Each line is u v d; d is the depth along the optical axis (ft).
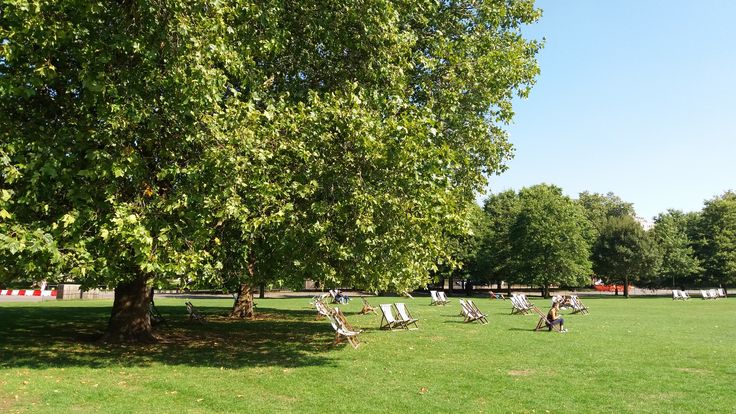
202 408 25.72
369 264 37.81
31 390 28.22
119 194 32.89
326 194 36.22
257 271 41.83
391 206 35.42
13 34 28.12
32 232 28.91
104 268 31.30
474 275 198.59
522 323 72.23
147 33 33.17
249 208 34.27
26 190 30.60
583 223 199.11
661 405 27.17
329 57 44.65
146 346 45.55
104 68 32.86
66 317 68.95
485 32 57.11
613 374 35.14
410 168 35.12
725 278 186.50
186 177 34.32
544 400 27.91
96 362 37.27
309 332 58.80
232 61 34.32
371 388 30.30
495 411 25.62
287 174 34.47
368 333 58.34
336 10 42.01
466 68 51.62
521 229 177.47
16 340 46.06
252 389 29.76
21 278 34.32
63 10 30.55
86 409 24.98
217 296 164.45
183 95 32.30
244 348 45.96
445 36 54.80
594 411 25.95
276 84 45.42
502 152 64.90
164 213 32.96
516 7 62.39
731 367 37.99
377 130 35.53
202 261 34.35
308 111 38.01
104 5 32.63
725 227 190.90
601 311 100.07
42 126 32.89
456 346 48.06
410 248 39.37
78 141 31.86
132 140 34.30
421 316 84.07
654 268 179.32
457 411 25.52
